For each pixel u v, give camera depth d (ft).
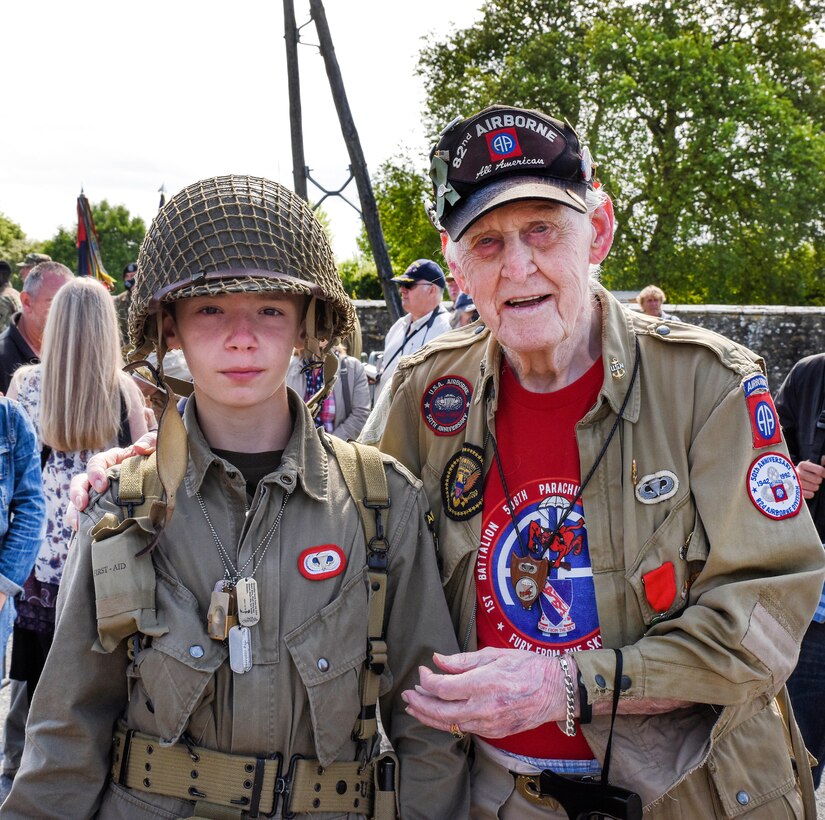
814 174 81.00
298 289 4.93
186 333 5.00
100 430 10.31
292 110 28.91
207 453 5.13
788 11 89.76
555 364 5.53
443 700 4.92
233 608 4.89
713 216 83.71
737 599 4.95
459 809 5.41
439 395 6.15
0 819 5.03
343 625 5.03
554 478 5.56
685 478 5.27
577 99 82.43
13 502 9.04
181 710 4.79
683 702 5.16
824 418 9.77
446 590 5.79
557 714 4.92
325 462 5.34
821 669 9.37
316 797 4.91
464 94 90.43
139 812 4.89
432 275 22.12
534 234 5.15
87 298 10.46
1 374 14.64
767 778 5.37
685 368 5.45
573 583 5.39
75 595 5.06
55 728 5.01
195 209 4.98
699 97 81.51
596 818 5.22
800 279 86.79
